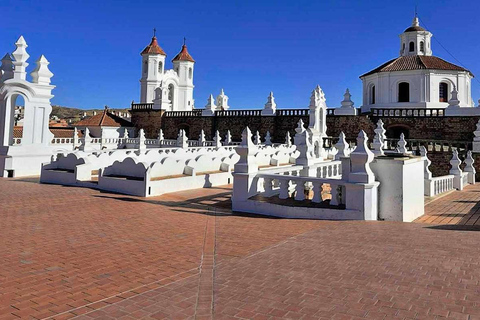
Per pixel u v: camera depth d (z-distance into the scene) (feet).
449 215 39.68
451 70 149.28
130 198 45.78
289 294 17.10
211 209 39.86
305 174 49.11
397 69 153.48
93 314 15.25
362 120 137.90
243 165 39.17
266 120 158.30
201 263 21.79
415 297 16.46
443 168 106.83
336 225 31.65
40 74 72.95
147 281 18.90
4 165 67.10
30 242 25.85
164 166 54.24
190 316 15.10
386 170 34.68
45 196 45.62
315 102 122.93
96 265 21.31
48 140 74.74
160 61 211.41
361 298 16.48
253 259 22.45
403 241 26.14
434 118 128.16
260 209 37.35
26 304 16.08
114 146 161.17
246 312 15.37
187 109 222.07
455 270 19.80
